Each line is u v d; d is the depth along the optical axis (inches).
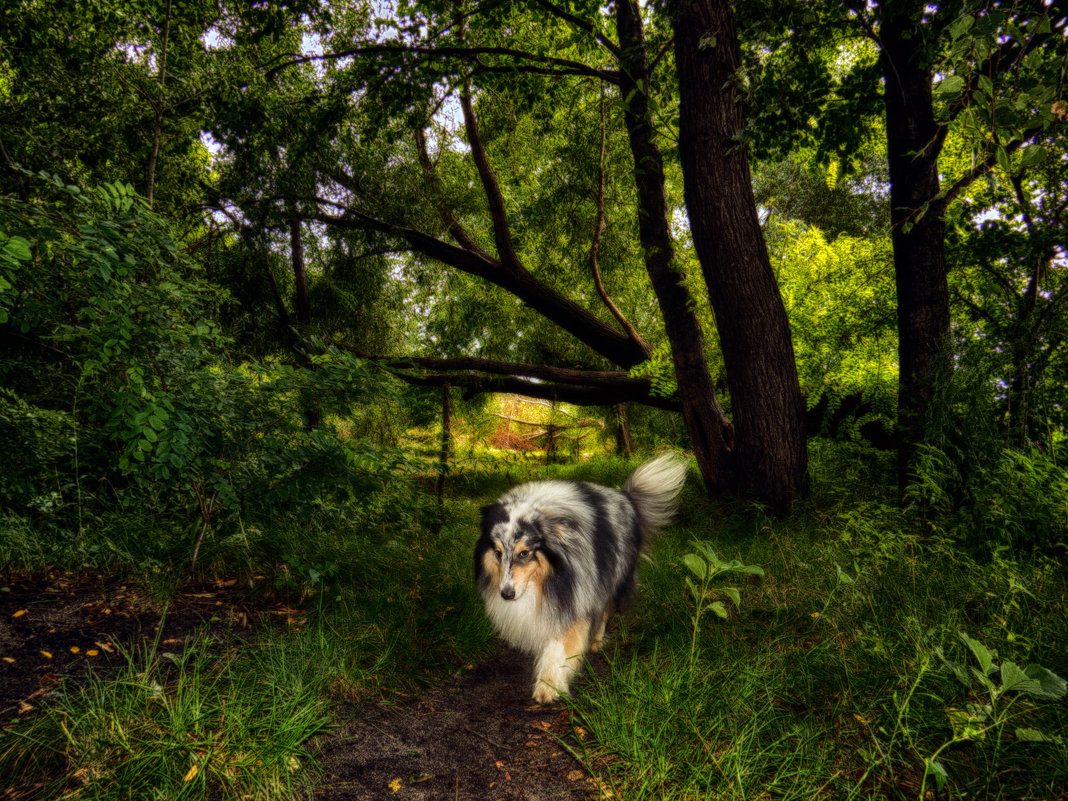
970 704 66.9
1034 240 177.3
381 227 333.1
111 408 135.7
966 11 72.1
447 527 223.6
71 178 213.0
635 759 82.3
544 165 419.5
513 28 332.8
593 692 108.9
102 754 72.7
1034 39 103.6
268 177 321.4
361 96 314.2
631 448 553.6
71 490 151.6
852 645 107.2
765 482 210.8
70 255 116.0
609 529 135.7
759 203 611.8
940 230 183.3
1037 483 143.6
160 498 173.6
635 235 412.2
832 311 253.9
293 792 76.6
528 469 445.4
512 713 104.7
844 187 573.0
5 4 232.1
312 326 363.9
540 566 116.6
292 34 309.4
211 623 116.4
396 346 425.4
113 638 102.3
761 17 174.9
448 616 136.8
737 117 191.0
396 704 102.6
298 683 93.9
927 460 159.9
